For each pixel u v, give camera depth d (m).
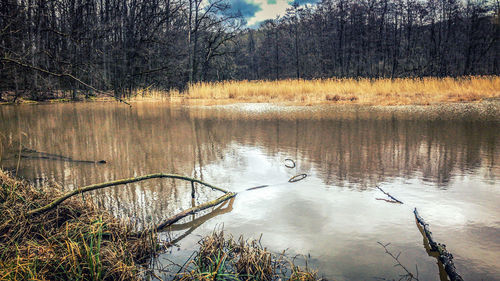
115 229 2.75
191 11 26.58
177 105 15.70
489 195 3.45
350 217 2.99
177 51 25.59
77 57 7.93
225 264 2.30
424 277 2.07
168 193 3.76
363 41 48.59
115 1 24.52
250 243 2.54
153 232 2.70
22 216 2.80
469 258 2.25
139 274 2.24
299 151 5.75
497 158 4.93
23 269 2.11
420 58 49.19
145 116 11.41
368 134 7.16
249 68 71.19
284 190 3.78
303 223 2.88
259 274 2.13
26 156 5.62
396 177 4.16
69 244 2.36
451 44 46.84
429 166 4.62
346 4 47.84
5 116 11.46
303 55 57.66
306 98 16.80
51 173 4.61
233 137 7.25
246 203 3.41
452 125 8.05
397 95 16.84
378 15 47.22
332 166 4.75
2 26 7.59
